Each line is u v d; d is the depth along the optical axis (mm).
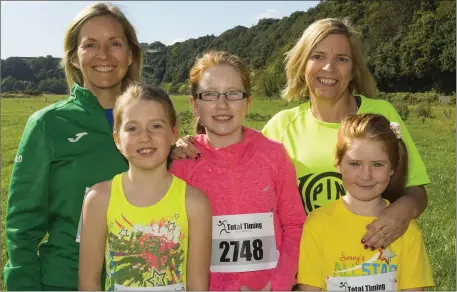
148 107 2762
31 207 2922
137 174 2779
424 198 3168
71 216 2984
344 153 2961
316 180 3291
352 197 2977
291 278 2906
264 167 3076
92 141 3078
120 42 3307
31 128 2990
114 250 2682
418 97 26500
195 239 2764
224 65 3119
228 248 2949
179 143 3186
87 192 2941
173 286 2670
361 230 2883
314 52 3420
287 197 3121
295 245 3014
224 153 3068
